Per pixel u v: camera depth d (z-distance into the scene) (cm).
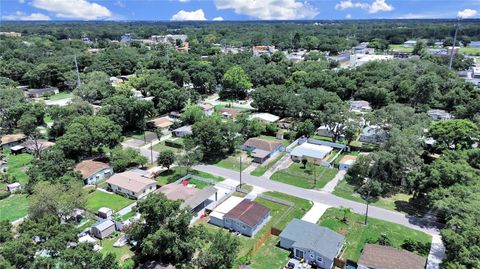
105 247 4088
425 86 9175
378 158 5319
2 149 7300
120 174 5844
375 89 9731
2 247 2855
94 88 10494
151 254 3597
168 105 9581
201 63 13138
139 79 11212
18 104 8381
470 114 8306
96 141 6606
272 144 6994
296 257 3881
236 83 11325
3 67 13200
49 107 8894
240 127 7438
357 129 7075
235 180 5856
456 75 10931
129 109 8125
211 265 3525
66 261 2825
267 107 9400
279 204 5100
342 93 10350
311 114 8412
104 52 16750
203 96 11656
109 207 5009
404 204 5034
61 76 13038
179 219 3566
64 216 4381
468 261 2995
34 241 3195
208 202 5103
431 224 4531
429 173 4656
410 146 5391
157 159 6266
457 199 3900
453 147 5944
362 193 5347
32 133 7575
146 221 3669
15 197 5381
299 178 5925
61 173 5488
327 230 4138
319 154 6575
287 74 12506
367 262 3569
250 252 3925
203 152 6788
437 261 3753
